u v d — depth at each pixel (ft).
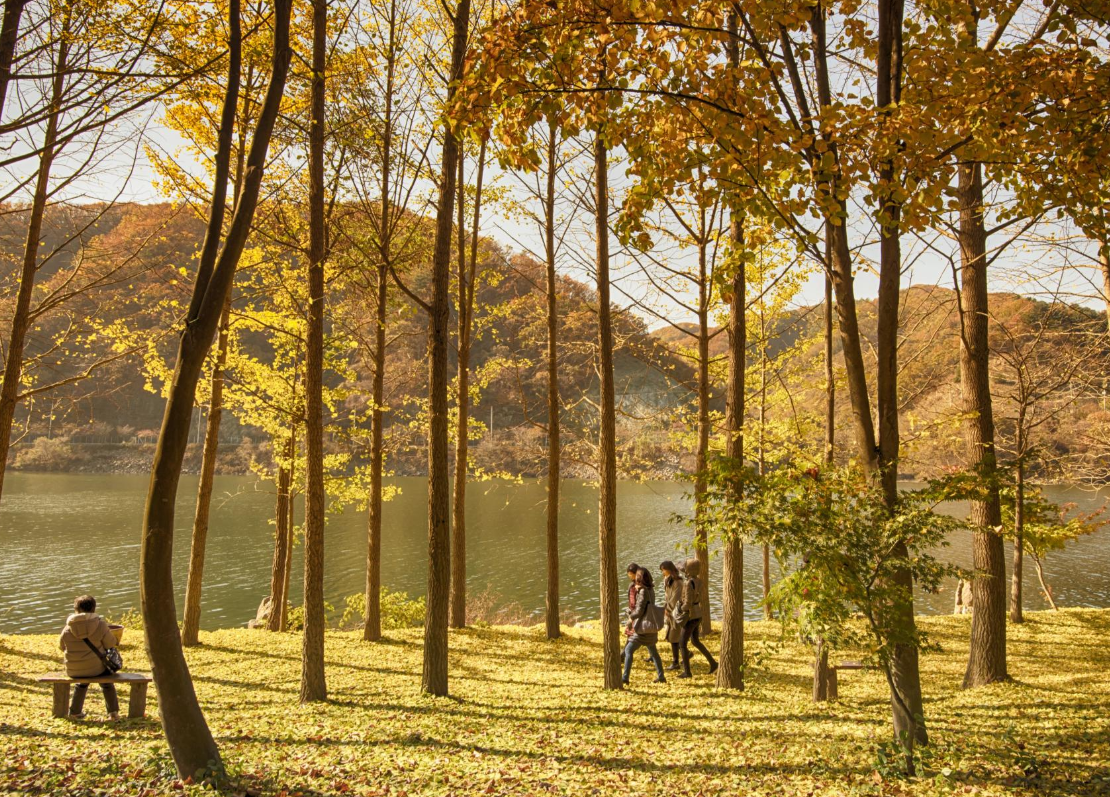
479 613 66.23
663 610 33.01
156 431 285.84
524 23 17.48
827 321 35.32
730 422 29.12
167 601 15.70
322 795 15.02
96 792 14.37
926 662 35.47
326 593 77.77
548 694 28.30
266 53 23.45
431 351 28.25
